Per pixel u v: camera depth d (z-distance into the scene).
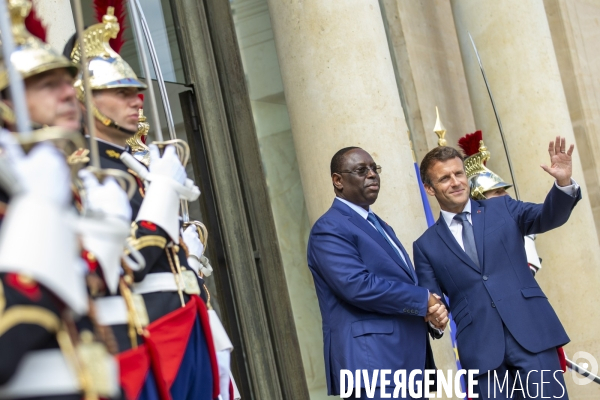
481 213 6.21
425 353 5.57
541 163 9.71
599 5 12.59
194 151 8.09
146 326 3.22
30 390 2.19
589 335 9.56
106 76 3.53
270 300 8.38
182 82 8.13
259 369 8.00
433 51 10.66
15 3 2.78
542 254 9.77
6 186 2.14
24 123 2.24
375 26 8.11
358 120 7.82
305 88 7.98
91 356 2.29
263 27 9.32
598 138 12.00
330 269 5.48
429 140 10.16
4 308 2.07
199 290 3.66
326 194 7.87
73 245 2.14
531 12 9.94
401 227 7.72
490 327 5.92
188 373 3.51
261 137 9.20
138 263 3.23
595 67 12.26
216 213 8.09
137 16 3.78
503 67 9.89
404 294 5.41
